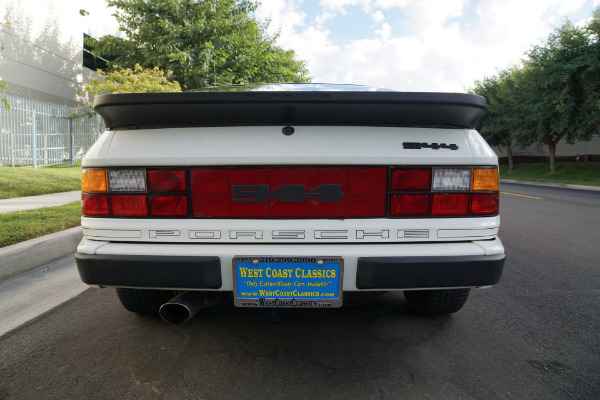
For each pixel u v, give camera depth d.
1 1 12.16
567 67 15.20
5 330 2.27
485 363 1.95
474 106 1.72
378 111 1.69
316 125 1.75
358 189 1.74
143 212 1.76
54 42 14.42
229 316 2.46
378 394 1.69
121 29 14.08
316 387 1.73
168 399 1.64
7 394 1.67
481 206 1.80
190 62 12.40
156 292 2.32
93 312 2.53
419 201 1.76
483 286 1.79
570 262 3.86
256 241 1.74
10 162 10.97
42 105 12.11
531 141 23.55
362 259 1.70
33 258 3.44
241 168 1.72
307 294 1.73
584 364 1.96
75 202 5.95
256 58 15.21
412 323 2.39
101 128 14.55
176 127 1.76
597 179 18.39
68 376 1.80
